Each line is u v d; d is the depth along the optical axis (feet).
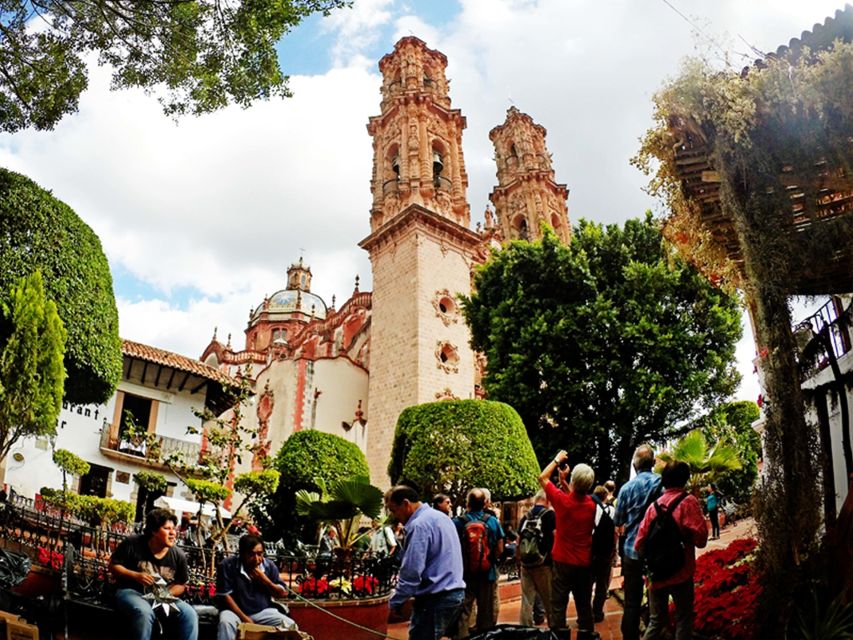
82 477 81.92
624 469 70.64
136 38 37.09
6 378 40.29
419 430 60.23
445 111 135.33
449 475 55.93
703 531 19.57
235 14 35.70
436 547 17.79
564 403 69.56
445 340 111.14
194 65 37.42
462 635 22.85
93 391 52.29
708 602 21.88
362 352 148.05
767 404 20.70
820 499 19.44
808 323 28.37
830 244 21.49
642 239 75.77
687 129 23.25
